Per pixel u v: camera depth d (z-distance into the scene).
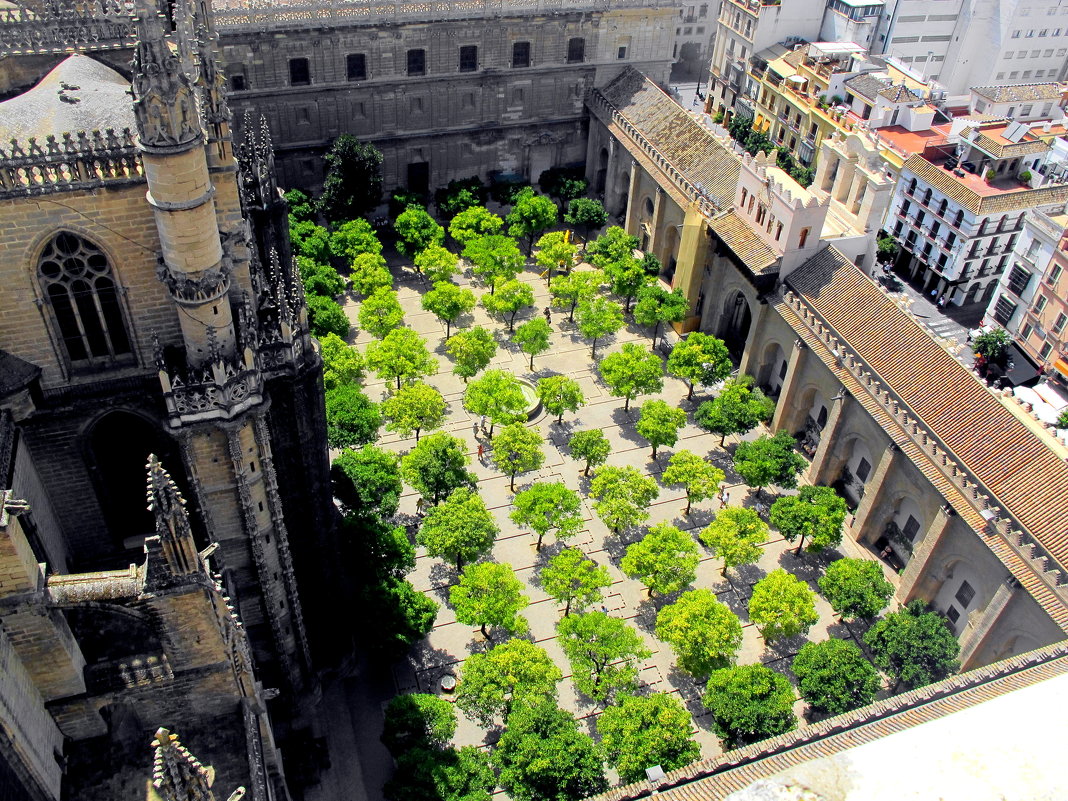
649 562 73.06
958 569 76.19
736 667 66.00
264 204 64.12
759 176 98.44
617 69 139.88
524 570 82.06
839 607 74.38
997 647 71.50
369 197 125.25
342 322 103.06
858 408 86.31
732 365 108.50
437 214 139.50
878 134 137.25
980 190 121.25
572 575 71.12
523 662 62.88
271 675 65.38
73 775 44.84
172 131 41.44
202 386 49.00
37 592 40.38
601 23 134.50
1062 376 107.31
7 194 43.09
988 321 120.06
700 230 106.69
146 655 45.19
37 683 43.19
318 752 65.44
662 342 113.69
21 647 41.59
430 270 114.19
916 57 174.12
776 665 75.00
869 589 73.56
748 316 111.50
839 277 92.81
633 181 128.12
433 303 106.88
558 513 77.69
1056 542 66.88
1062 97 148.50
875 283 90.00
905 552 83.62
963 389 78.19
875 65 152.00
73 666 43.44
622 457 95.69
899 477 81.62
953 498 73.88
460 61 130.25
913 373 81.81
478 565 71.75
